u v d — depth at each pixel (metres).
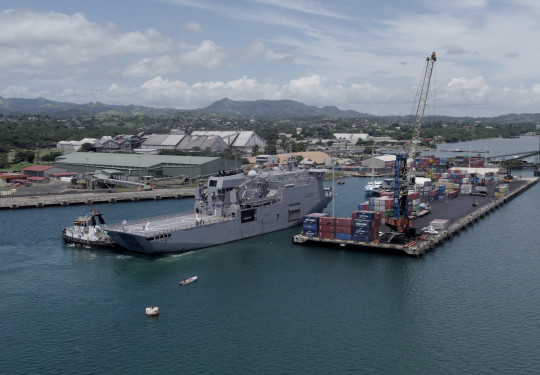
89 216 144.25
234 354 75.81
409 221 136.50
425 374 70.56
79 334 81.94
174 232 119.31
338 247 130.12
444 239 138.62
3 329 83.56
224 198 137.75
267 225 144.25
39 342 79.31
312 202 161.50
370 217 129.62
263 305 93.25
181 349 77.25
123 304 93.38
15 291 99.56
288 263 116.88
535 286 102.56
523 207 199.88
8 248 129.12
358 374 70.56
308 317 88.31
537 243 137.00
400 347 77.88
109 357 74.88
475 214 171.62
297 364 73.06
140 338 80.69
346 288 101.50
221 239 131.25
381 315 88.94
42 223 160.38
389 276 108.31
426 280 105.94
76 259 119.38
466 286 102.56
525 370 71.25
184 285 102.69
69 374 70.31
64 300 95.19
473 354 75.69
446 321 86.50
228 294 98.31
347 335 81.69
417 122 176.50
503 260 120.25
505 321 86.44
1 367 72.06
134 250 123.38
